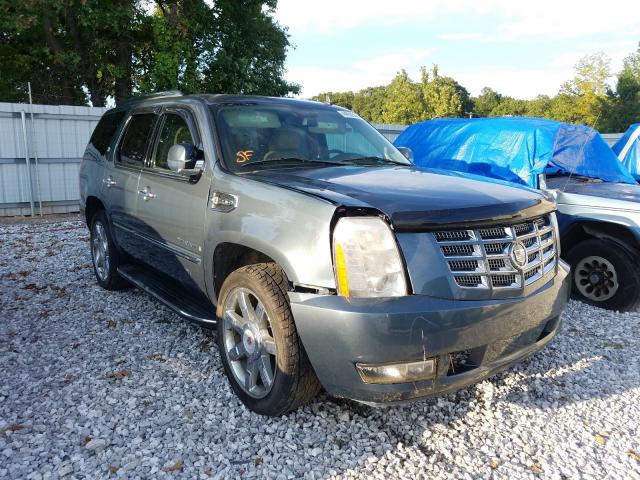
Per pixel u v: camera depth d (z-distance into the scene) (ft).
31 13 67.97
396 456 9.49
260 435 9.98
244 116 13.33
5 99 86.84
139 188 14.78
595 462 9.46
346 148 14.12
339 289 8.82
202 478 8.79
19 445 9.55
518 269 9.62
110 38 80.64
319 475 8.91
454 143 23.40
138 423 10.32
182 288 14.51
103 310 16.72
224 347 11.27
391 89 216.54
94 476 8.78
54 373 12.42
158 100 15.96
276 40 90.17
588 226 18.21
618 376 12.89
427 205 9.21
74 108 42.14
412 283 8.68
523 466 9.33
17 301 17.69
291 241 9.43
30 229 32.32
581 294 18.53
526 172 20.39
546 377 12.69
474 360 9.44
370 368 8.68
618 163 21.85
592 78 151.64
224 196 11.27
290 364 9.59
